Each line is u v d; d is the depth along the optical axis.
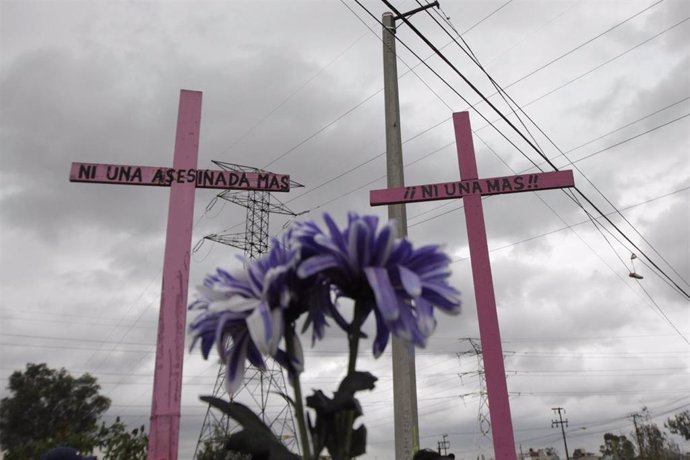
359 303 1.13
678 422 61.75
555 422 55.75
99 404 26.92
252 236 26.95
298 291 1.10
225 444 1.05
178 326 5.39
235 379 1.09
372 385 1.07
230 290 1.10
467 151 7.38
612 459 63.12
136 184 6.01
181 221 5.84
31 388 26.22
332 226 1.09
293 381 1.10
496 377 6.25
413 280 1.02
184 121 6.28
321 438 1.03
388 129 9.30
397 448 7.13
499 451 5.96
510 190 7.04
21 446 17.75
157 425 4.99
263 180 6.18
